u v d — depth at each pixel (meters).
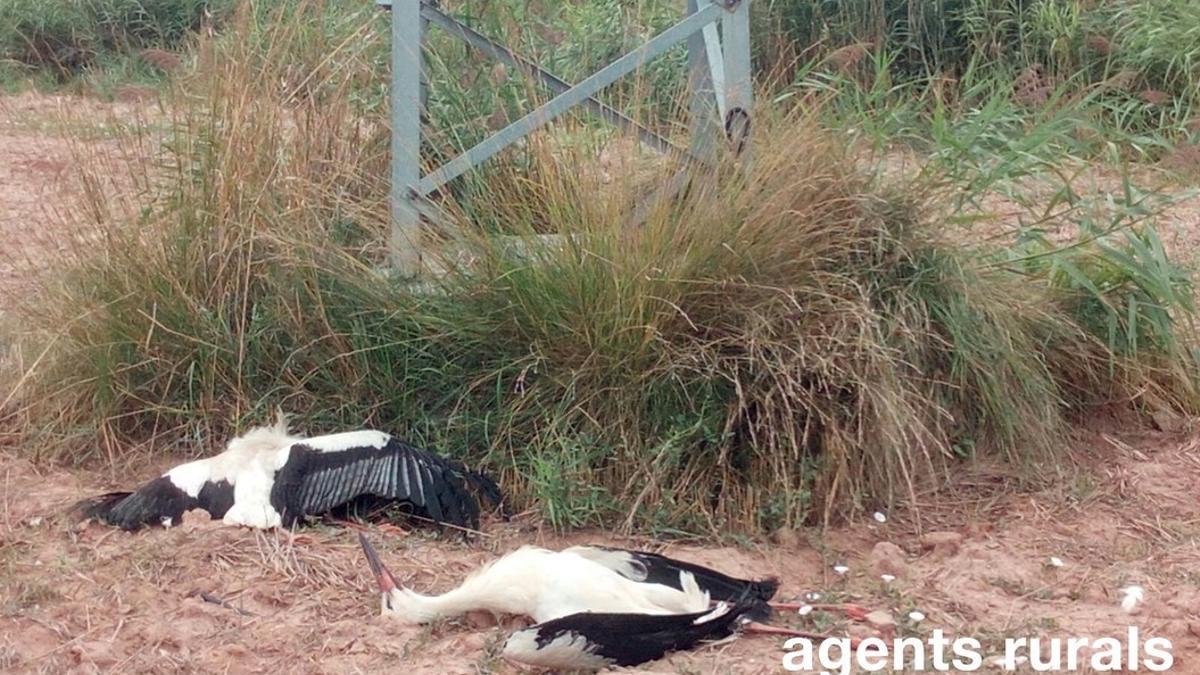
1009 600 5.70
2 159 9.48
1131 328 6.57
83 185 6.73
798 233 6.18
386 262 6.55
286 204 6.58
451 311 6.29
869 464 6.07
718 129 6.41
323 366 6.41
